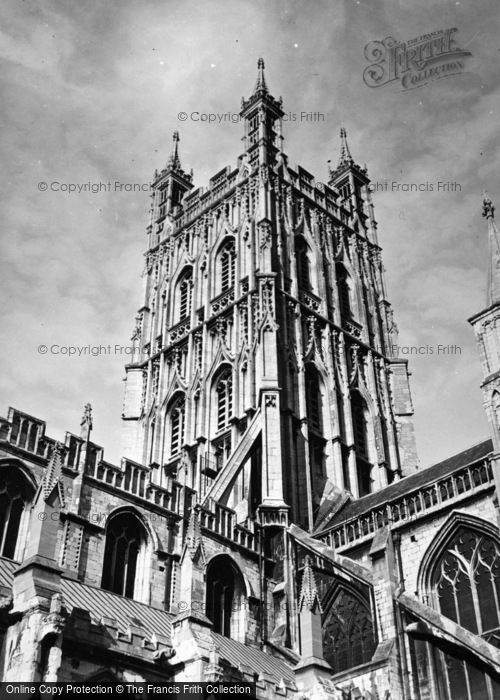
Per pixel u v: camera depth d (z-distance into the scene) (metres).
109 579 54.69
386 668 50.72
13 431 53.38
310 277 94.00
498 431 54.97
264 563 64.62
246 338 84.12
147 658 41.00
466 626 52.56
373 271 104.94
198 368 88.62
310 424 81.50
